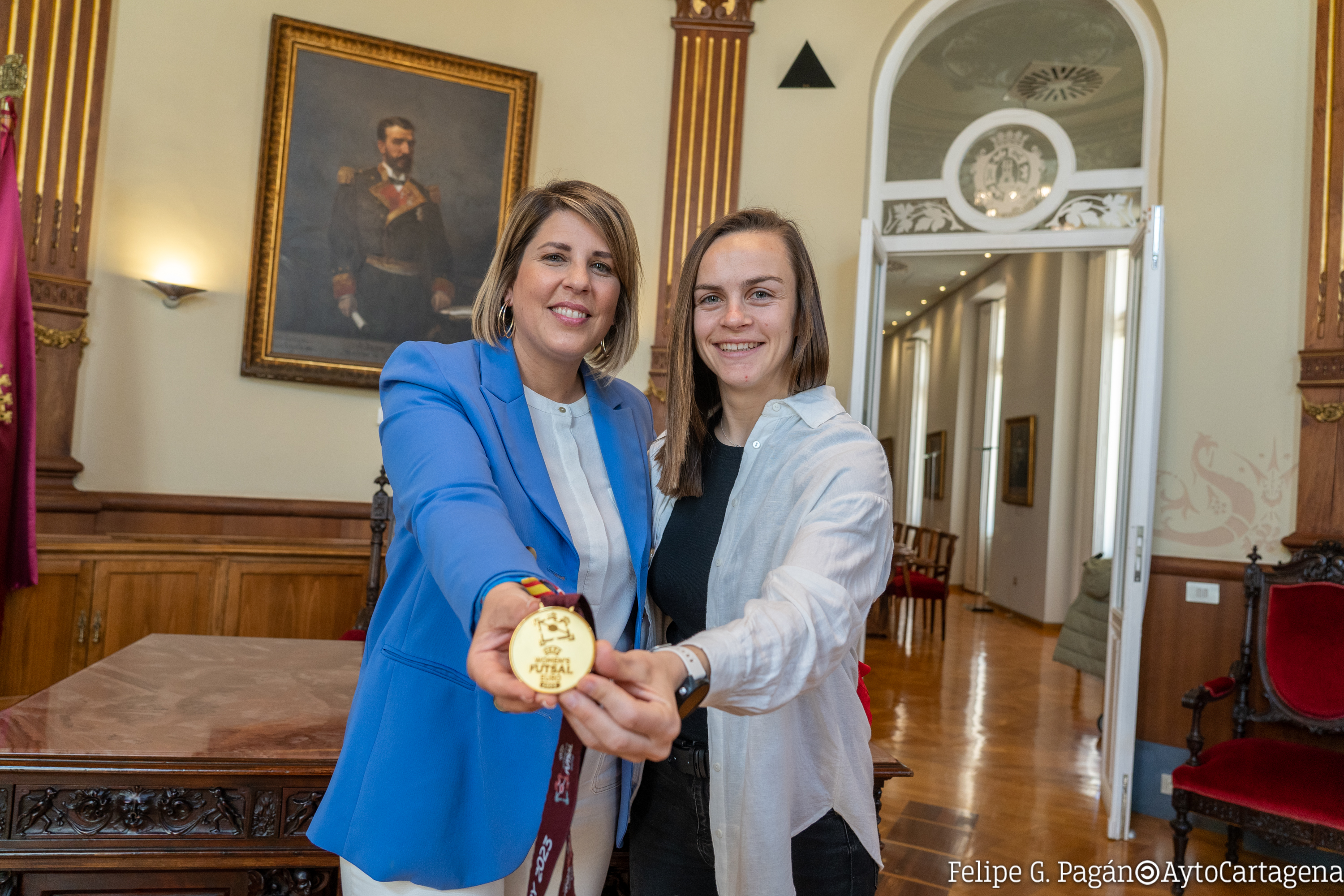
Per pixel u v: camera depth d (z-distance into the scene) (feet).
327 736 5.60
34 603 13.33
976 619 33.42
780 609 3.00
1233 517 13.25
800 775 4.09
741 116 16.94
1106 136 15.40
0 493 12.82
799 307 4.33
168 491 15.24
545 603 2.48
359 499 16.39
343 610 15.08
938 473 45.70
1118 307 29.66
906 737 16.48
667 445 4.48
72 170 14.57
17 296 13.21
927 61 16.74
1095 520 29.50
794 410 4.18
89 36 14.71
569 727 2.66
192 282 15.38
